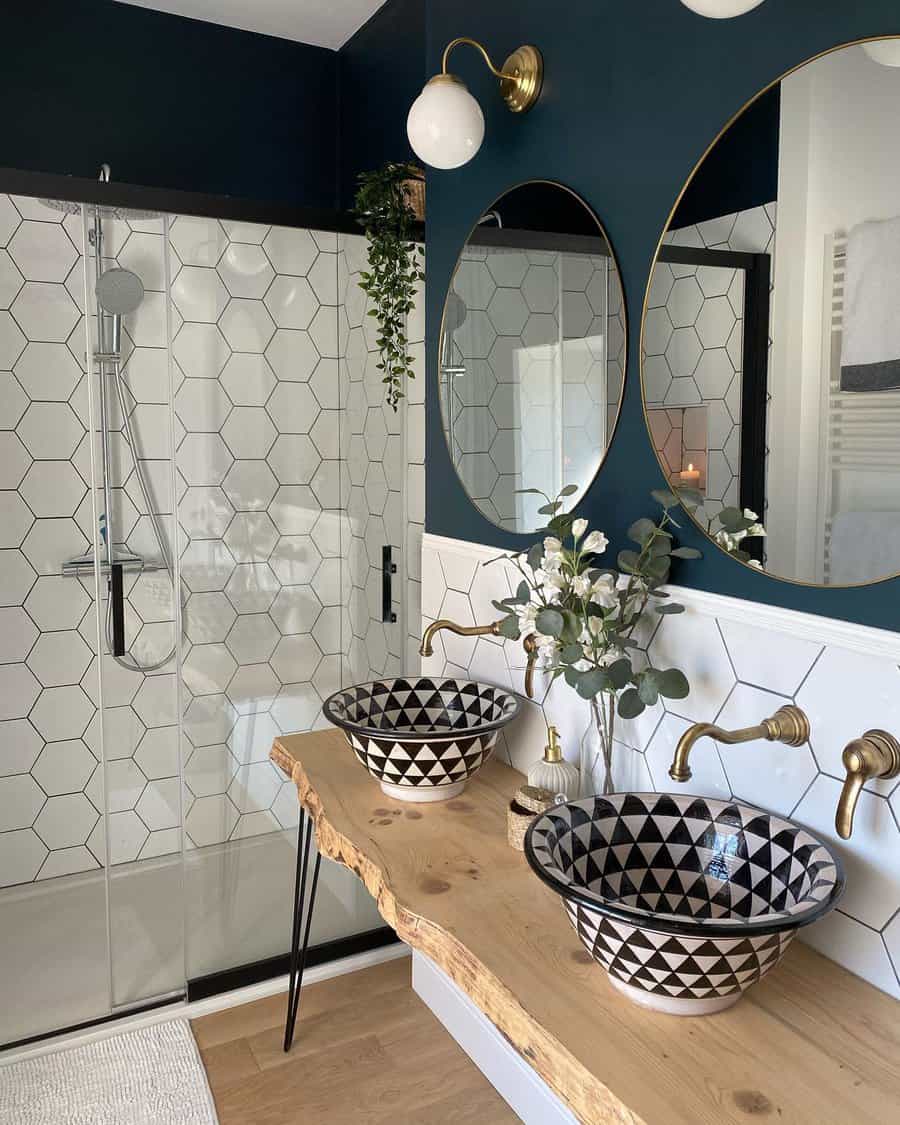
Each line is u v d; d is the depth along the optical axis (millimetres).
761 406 1226
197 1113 1914
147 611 2277
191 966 2314
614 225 1520
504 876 1360
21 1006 2240
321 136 3205
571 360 1649
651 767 1493
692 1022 1021
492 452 1932
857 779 1039
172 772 2311
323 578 2469
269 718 2436
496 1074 1990
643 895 1241
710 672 1363
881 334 1056
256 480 2373
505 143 1827
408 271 2359
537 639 1433
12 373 2596
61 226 2535
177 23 2924
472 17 1917
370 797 1675
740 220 1243
